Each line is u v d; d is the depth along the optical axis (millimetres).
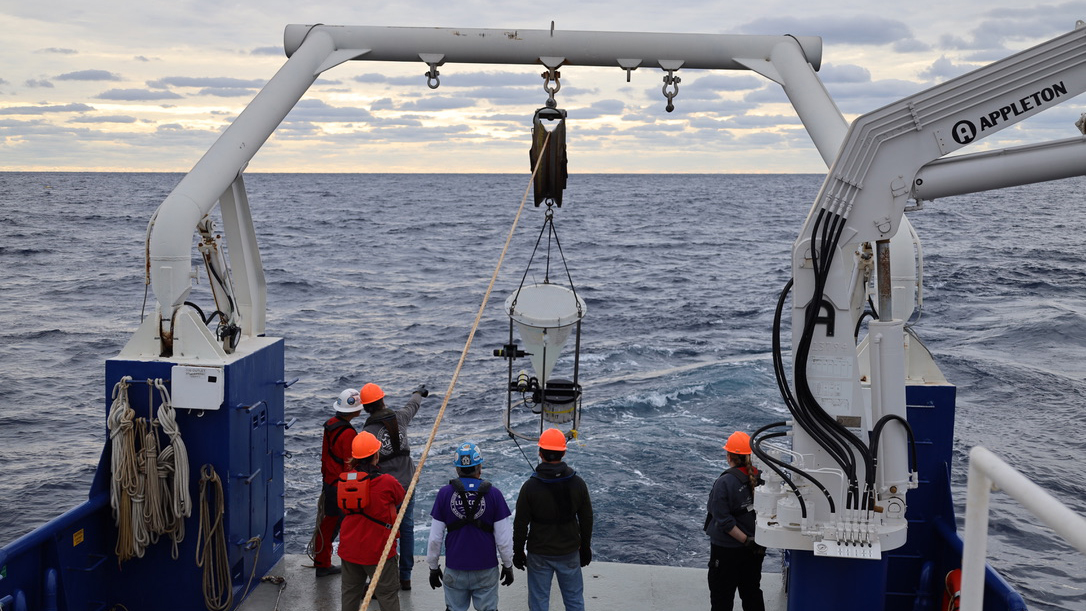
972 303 35219
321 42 7246
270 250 60406
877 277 4828
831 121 6613
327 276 46719
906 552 6055
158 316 6020
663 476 14180
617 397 19734
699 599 6879
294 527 13008
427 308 36531
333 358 26297
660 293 40812
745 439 5977
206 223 6254
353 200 140250
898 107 4586
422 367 24891
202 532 6070
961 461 16000
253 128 6516
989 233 70312
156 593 6164
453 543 5852
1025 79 4492
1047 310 32219
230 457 6059
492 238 71062
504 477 14203
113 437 5855
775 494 5055
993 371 22938
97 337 29734
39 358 26344
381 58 7410
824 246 4730
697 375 22125
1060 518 1437
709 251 61406
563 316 7441
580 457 15133
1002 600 5023
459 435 17062
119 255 55562
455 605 5914
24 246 60875
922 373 5953
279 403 7062
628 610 6688
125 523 5941
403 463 6879
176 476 5906
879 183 4660
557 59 7363
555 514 5926
